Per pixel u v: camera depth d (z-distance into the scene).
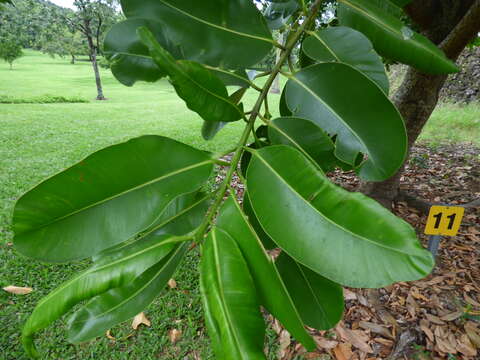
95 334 0.31
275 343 0.93
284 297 0.25
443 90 4.31
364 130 0.33
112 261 0.26
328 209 0.26
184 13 0.35
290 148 0.29
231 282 0.25
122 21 0.36
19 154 2.54
